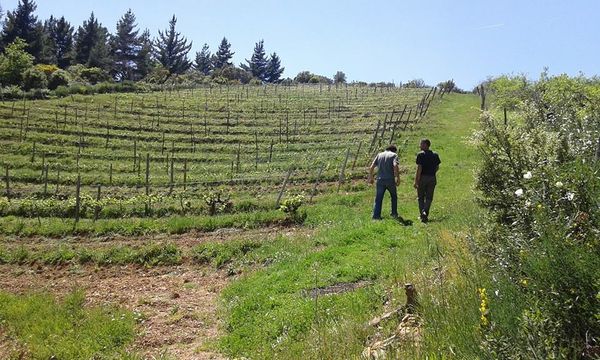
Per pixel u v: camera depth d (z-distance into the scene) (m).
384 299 7.48
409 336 5.27
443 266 7.00
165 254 14.41
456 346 4.35
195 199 20.59
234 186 23.25
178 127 37.62
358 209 17.17
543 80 28.83
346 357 5.61
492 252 5.76
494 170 7.04
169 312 10.38
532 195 5.36
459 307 5.04
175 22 106.88
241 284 10.88
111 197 21.42
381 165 13.96
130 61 103.50
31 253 14.84
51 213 19.14
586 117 8.53
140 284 12.62
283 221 16.94
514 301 4.11
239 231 16.42
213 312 10.11
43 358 8.21
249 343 7.79
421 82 72.50
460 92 62.00
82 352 8.36
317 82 86.94
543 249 4.30
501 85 32.19
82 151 30.28
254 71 126.06
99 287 12.44
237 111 44.78
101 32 101.31
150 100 48.81
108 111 42.12
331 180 23.28
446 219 12.45
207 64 125.88
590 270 3.76
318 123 38.84
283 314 8.20
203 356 7.97
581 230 4.52
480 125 8.05
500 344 3.77
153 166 28.03
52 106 42.34
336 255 10.88
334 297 8.29
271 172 25.47
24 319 9.80
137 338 9.05
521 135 7.16
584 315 3.70
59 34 100.19
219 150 31.59
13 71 55.31
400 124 35.72
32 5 85.81
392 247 10.95
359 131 34.84
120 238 16.36
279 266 11.55
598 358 3.43
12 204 19.41
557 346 3.67
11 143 30.09
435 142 28.75
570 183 5.11
